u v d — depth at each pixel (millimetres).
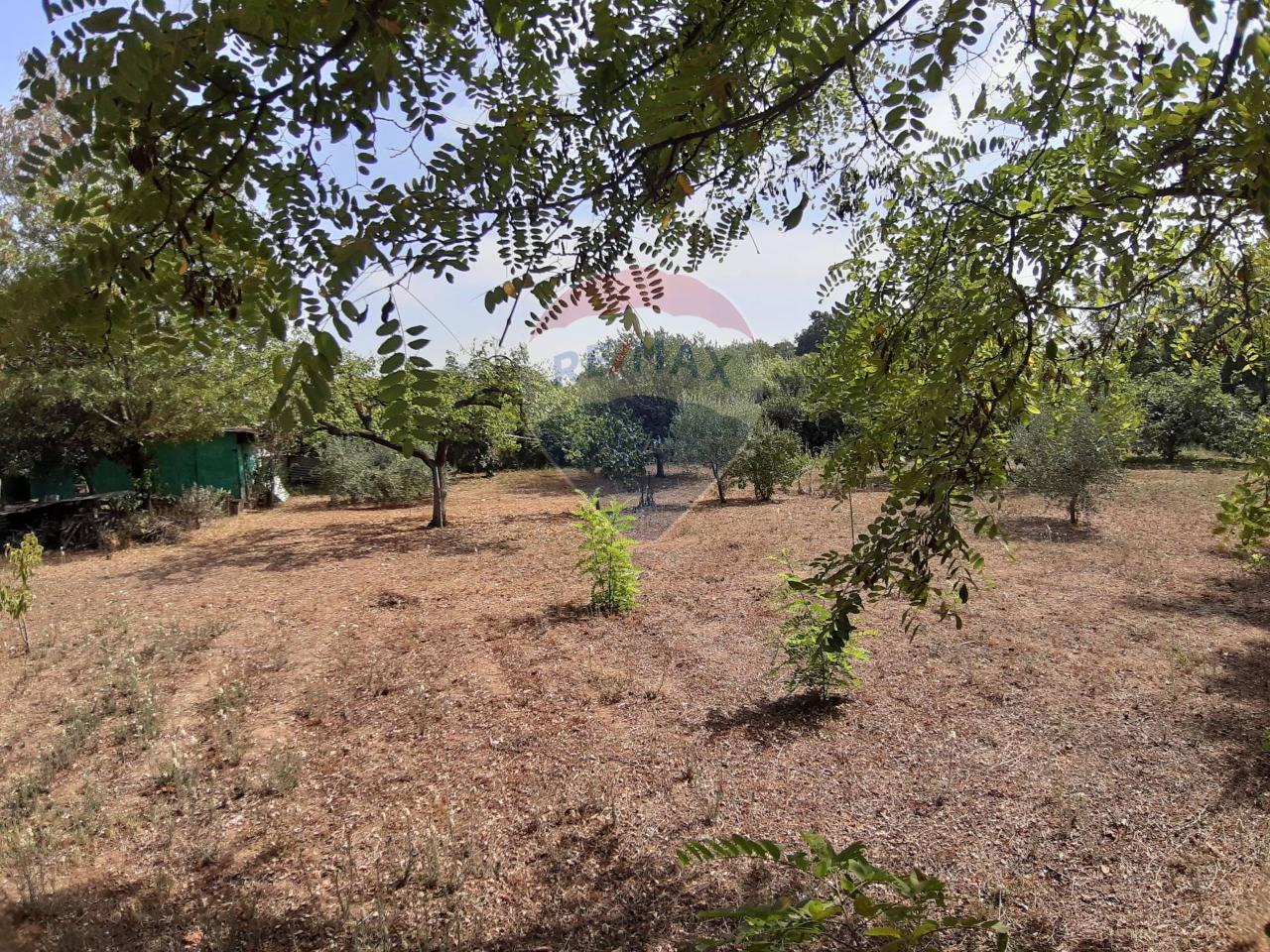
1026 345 1598
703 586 7570
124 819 3545
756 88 1422
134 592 8438
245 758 4160
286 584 8750
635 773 3811
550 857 3152
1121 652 5125
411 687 5145
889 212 2355
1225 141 1139
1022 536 8977
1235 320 2211
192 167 880
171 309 970
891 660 5121
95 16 709
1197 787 3355
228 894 2973
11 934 2506
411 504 16875
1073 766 3633
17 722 4742
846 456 2252
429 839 3291
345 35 839
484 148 1064
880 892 2689
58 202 878
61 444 12031
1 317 858
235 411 11555
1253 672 4633
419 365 829
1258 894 2590
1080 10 1188
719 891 2855
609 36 1210
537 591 7871
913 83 1044
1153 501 11234
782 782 3643
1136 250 1544
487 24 1260
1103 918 2588
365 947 2627
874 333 2059
